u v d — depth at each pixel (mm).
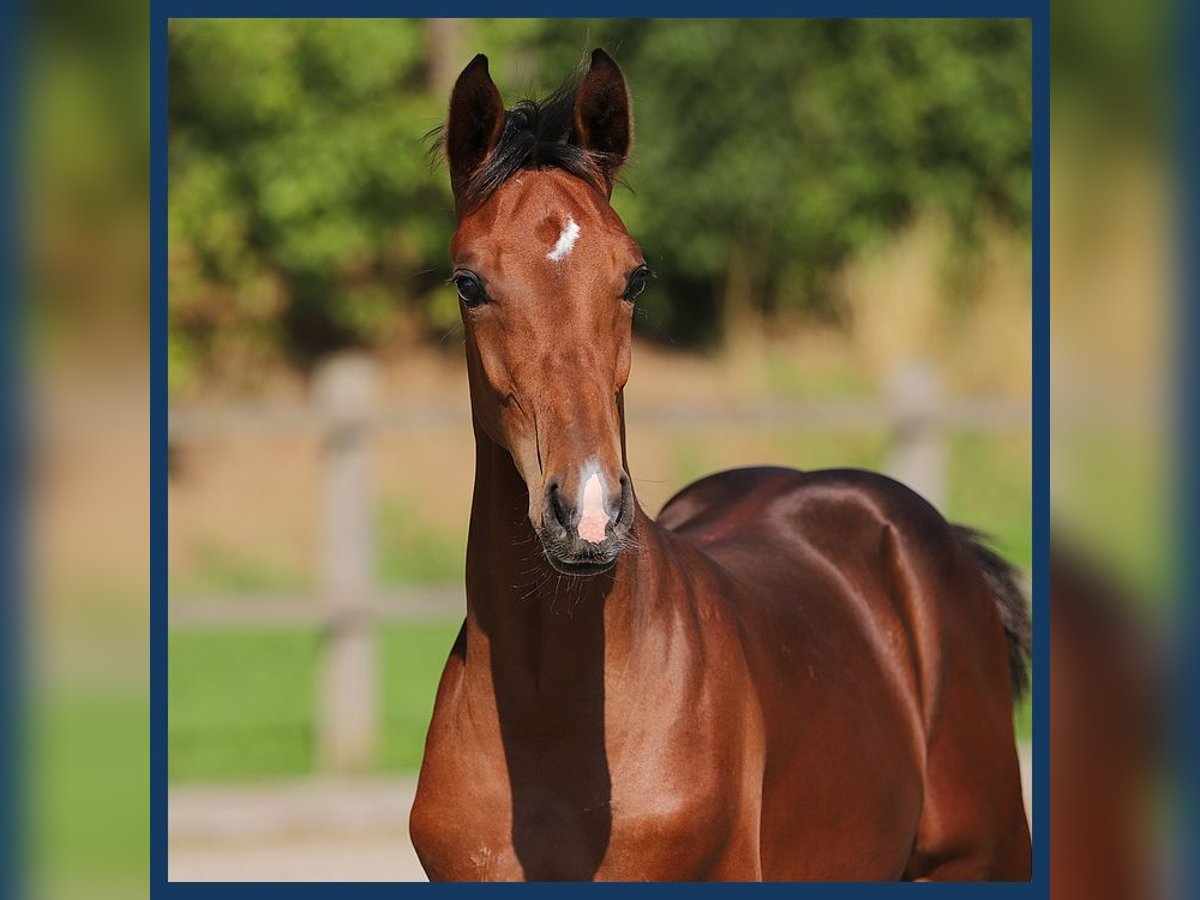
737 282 25156
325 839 11641
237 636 17828
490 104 5645
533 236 5172
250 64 22828
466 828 5602
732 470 8172
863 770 6516
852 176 25203
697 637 5656
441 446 22688
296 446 22688
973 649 7410
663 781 5434
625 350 5277
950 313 24422
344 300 24000
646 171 24344
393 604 12953
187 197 23000
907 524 7496
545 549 4918
